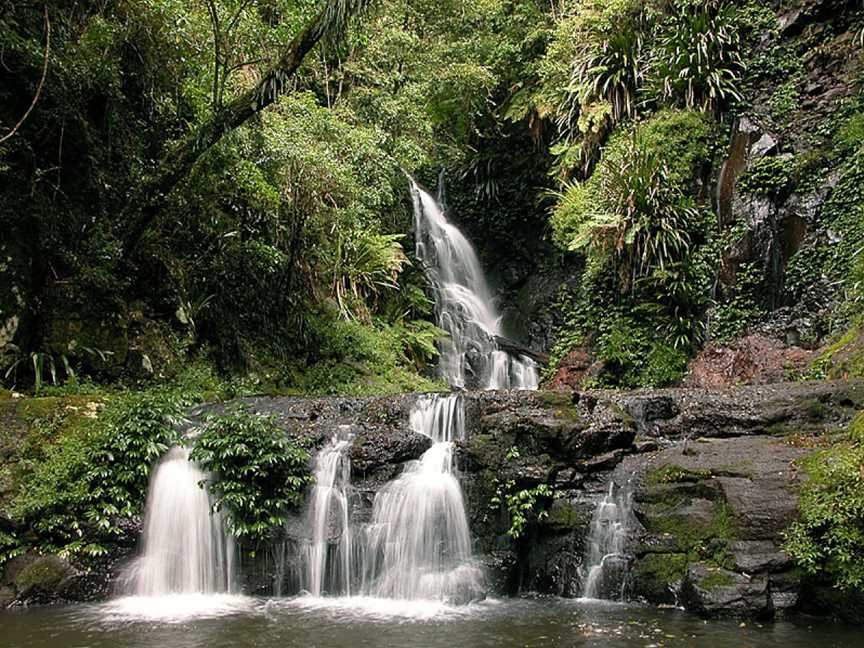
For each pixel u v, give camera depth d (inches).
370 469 303.4
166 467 306.7
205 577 290.5
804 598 238.7
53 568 274.8
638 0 601.6
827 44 513.3
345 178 528.4
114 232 408.5
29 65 370.0
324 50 431.5
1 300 352.8
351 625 235.3
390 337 608.1
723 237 501.0
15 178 367.2
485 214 812.0
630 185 506.6
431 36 787.4
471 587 273.1
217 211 497.0
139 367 404.8
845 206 449.7
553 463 294.0
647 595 263.6
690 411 315.6
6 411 310.3
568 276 725.3
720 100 542.9
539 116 699.4
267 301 520.7
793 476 253.6
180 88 488.1
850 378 334.6
